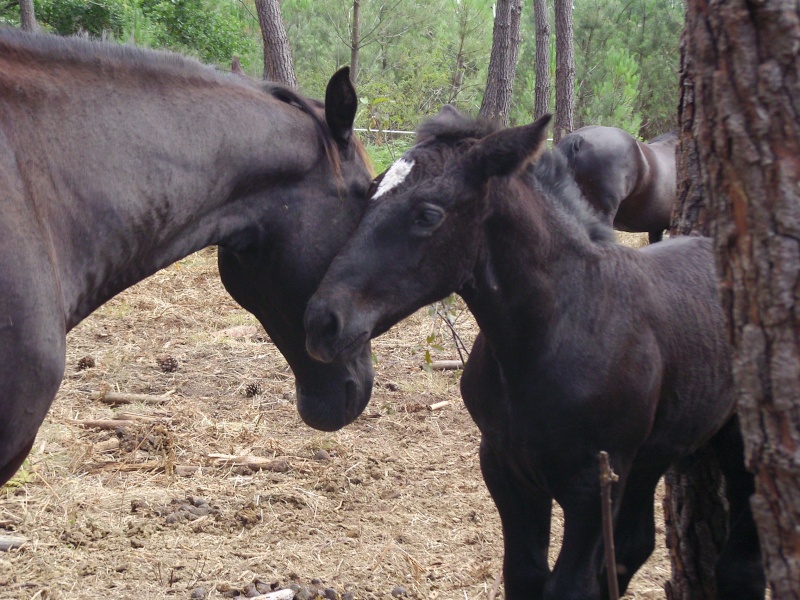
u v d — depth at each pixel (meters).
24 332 2.11
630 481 3.12
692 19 1.80
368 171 3.01
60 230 2.29
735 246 1.78
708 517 3.25
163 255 2.61
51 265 2.21
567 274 2.74
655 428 2.89
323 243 2.87
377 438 5.31
